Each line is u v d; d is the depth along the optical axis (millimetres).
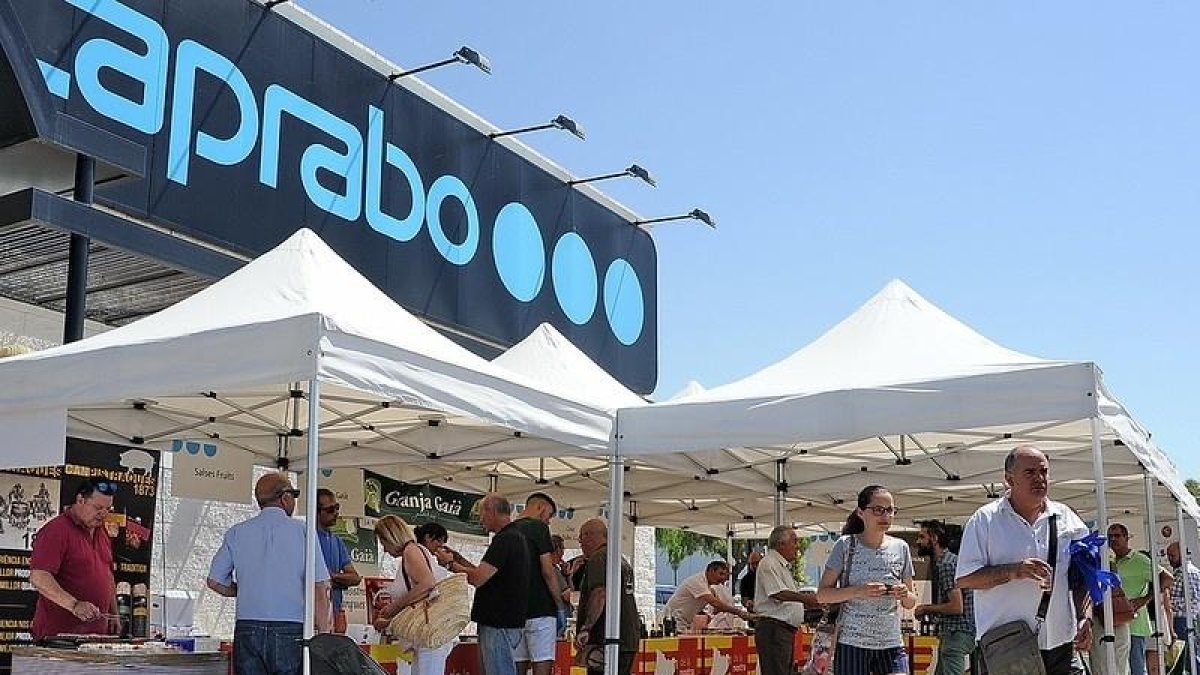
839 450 11367
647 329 19141
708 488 13430
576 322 17250
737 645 11977
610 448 8164
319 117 12930
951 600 9469
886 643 6754
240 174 11844
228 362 5922
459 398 6656
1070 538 5988
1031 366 7051
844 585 6773
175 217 11055
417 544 8383
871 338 8609
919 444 10789
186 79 11312
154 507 10406
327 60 13109
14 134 8273
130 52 10750
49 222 8375
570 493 14109
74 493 9461
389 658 8570
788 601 9914
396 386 6180
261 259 7273
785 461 12086
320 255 7340
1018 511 6027
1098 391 6840
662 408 8117
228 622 12367
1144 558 12125
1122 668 11156
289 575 6363
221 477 10688
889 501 6824
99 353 6293
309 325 5758
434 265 14508
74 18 10211
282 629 6301
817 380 8234
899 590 6707
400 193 14055
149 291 10844
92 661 5918
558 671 10516
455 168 15039
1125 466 10820
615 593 8438
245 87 11984
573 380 10180
